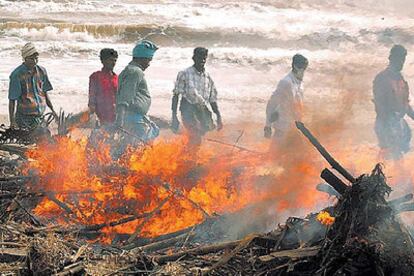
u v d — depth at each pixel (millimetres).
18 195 19406
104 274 15391
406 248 14133
